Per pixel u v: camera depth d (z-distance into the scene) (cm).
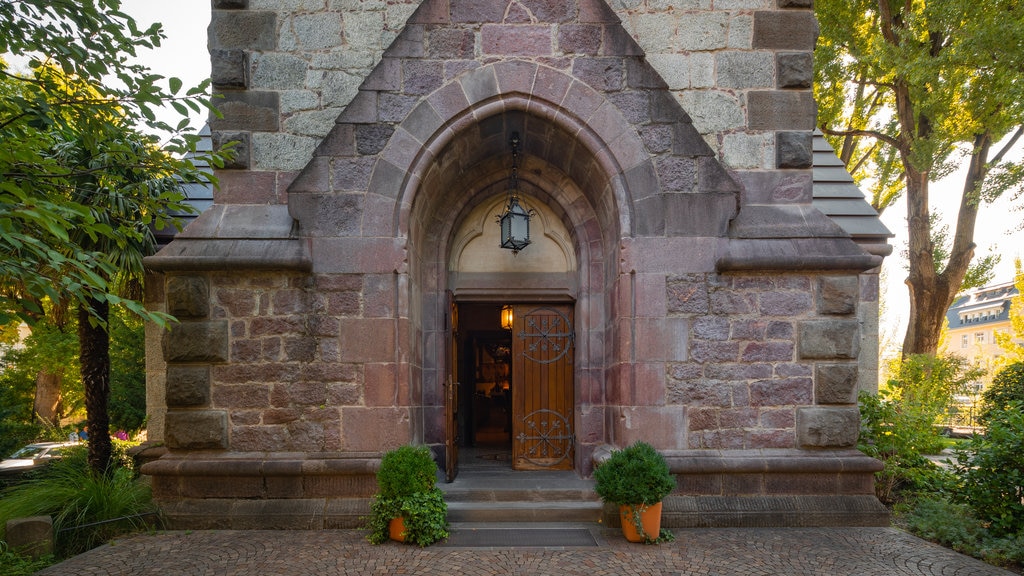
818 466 595
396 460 545
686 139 626
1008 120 1227
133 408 1216
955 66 1195
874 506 596
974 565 488
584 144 634
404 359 612
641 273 621
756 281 621
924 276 1518
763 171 649
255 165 636
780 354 616
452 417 719
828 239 621
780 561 494
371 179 619
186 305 598
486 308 1216
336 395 604
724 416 612
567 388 780
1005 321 5419
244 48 646
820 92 1592
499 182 757
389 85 623
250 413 600
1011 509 551
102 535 549
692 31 661
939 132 1330
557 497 642
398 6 664
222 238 608
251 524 576
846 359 615
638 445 566
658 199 625
